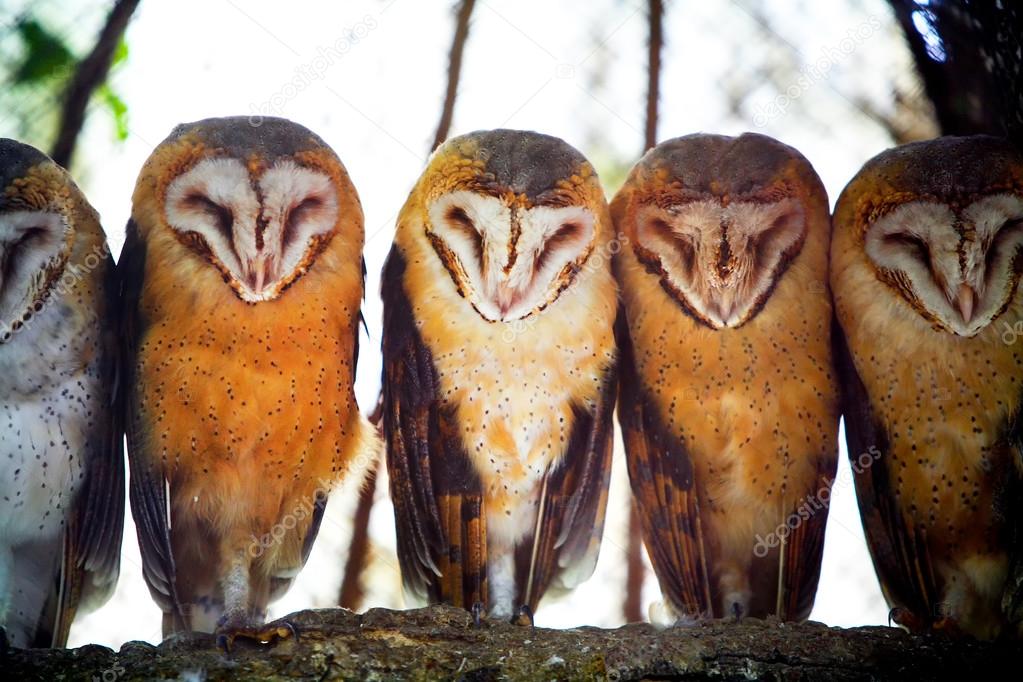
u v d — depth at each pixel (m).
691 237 5.78
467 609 5.61
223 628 5.03
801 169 5.95
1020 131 5.98
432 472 5.68
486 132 5.84
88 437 5.55
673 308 5.78
